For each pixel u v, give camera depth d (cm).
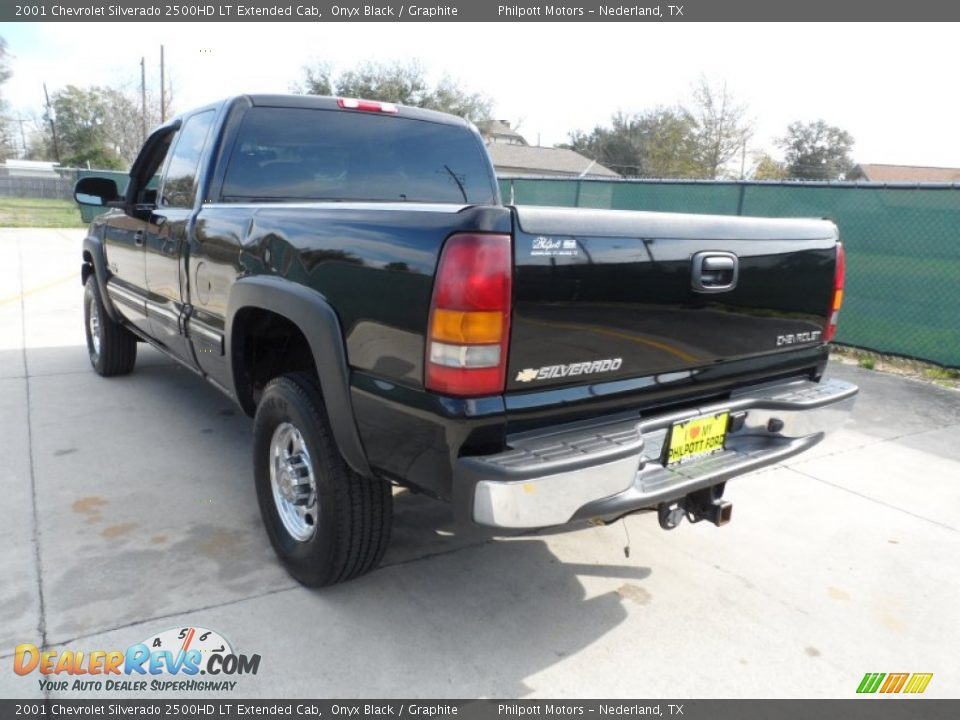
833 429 300
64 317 827
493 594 288
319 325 240
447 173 404
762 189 841
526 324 205
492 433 208
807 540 346
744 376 277
